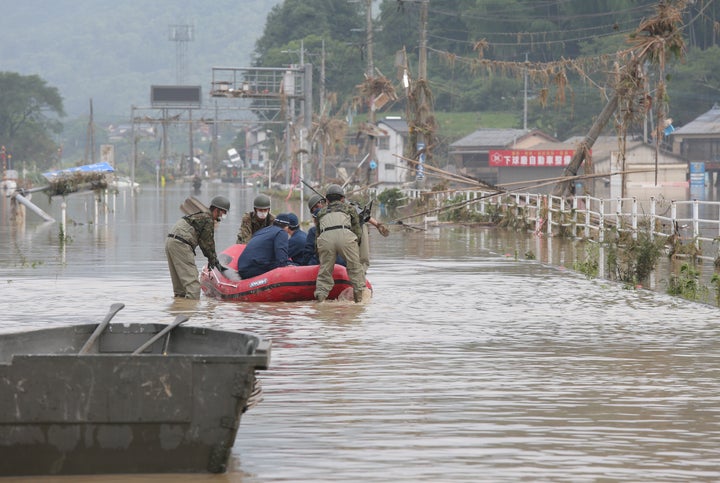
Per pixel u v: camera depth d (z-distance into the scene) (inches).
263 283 1227.2
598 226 2332.7
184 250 1263.5
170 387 508.1
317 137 6668.3
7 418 497.7
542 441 584.7
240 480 510.3
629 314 1133.7
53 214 4003.4
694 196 6038.4
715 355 864.3
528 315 1122.7
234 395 511.2
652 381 754.2
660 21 2490.2
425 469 530.3
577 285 1443.2
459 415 645.9
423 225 3004.4
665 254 1873.8
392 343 921.5
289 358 842.2
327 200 1241.4
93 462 508.7
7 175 7460.6
